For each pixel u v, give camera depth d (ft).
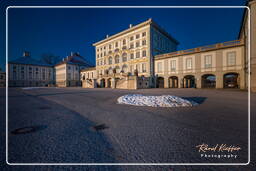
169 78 100.01
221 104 23.77
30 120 14.56
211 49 78.89
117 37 129.90
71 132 11.07
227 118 14.94
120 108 20.88
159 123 13.34
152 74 105.60
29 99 33.09
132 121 14.06
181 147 8.52
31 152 7.93
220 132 10.96
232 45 71.67
